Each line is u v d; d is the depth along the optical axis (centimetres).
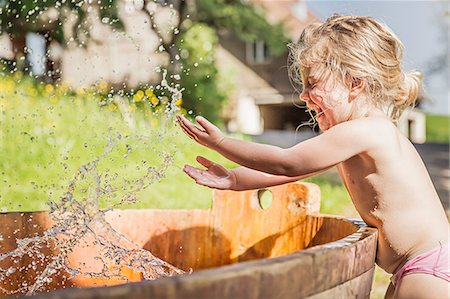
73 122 464
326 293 104
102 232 190
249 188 169
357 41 168
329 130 155
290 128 1670
